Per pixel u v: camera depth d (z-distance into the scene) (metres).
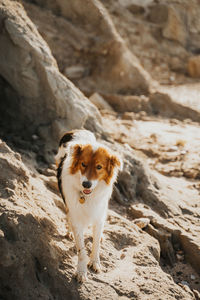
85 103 6.99
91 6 12.22
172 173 7.48
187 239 5.00
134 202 5.76
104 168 3.53
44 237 3.75
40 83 6.51
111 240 4.56
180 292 3.96
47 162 6.04
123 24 17.88
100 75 12.84
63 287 3.54
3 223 3.54
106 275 3.89
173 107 12.04
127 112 11.59
